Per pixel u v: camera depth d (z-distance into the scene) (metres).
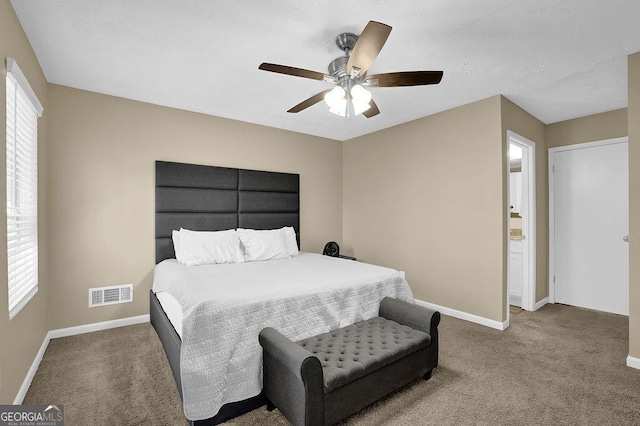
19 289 2.01
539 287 3.88
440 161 3.62
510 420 1.74
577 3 1.76
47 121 2.78
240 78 2.76
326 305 2.18
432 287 3.69
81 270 2.97
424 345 2.05
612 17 1.89
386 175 4.29
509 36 2.10
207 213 3.65
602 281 3.68
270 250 3.54
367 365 1.72
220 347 1.73
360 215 4.69
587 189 3.77
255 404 1.84
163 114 3.42
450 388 2.05
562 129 3.93
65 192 2.89
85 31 2.05
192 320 1.70
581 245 3.82
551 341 2.80
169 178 3.40
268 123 4.08
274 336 1.75
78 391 2.00
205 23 1.97
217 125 3.78
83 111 2.98
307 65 2.50
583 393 1.99
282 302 2.00
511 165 4.57
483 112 3.22
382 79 2.03
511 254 4.09
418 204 3.86
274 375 1.73
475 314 3.29
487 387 2.06
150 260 3.32
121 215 3.17
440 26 1.98
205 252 3.19
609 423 1.71
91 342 2.74
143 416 1.76
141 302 3.27
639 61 2.28
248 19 1.92
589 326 3.18
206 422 1.66
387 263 4.25
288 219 4.34
